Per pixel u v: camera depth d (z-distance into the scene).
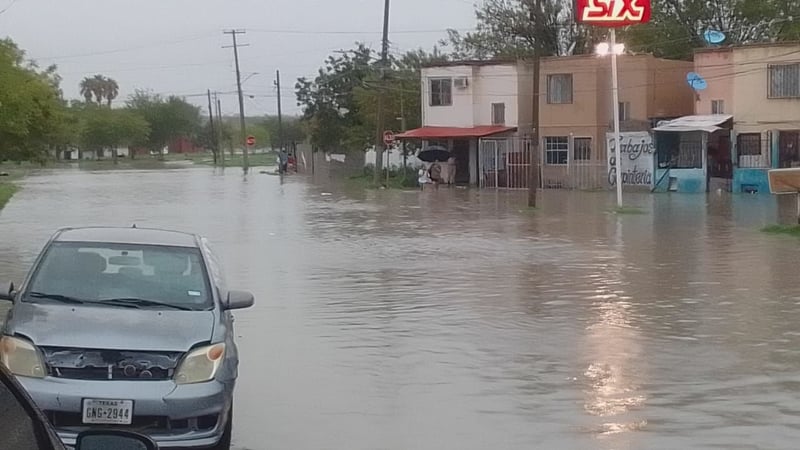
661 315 15.38
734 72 51.72
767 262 22.06
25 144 46.75
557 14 70.19
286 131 122.56
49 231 30.17
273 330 14.25
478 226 32.28
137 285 9.11
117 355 8.07
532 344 13.22
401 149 70.06
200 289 9.21
